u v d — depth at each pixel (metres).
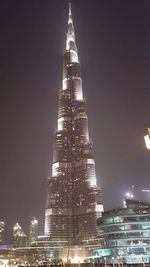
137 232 176.38
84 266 153.12
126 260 170.50
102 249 188.50
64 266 163.00
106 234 186.75
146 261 166.75
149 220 177.88
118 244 177.88
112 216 187.62
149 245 170.88
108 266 141.88
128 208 189.38
